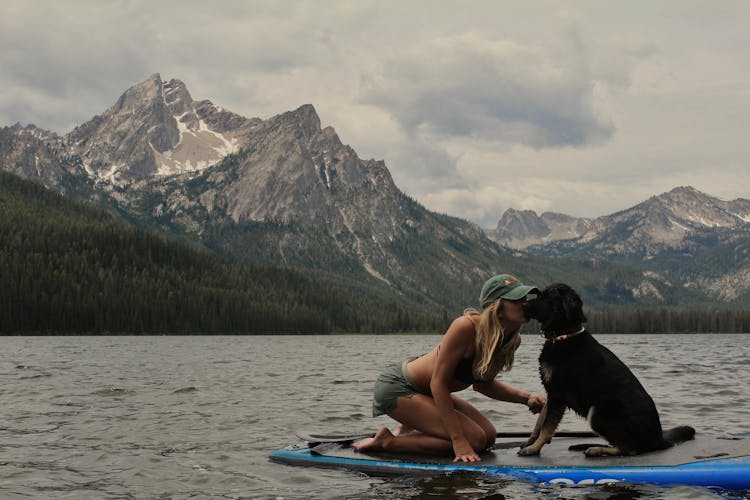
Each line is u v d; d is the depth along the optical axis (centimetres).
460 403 453
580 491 372
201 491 380
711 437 457
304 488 384
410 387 443
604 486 379
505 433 494
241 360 1731
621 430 414
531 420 615
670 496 362
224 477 407
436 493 372
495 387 458
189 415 638
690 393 825
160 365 1465
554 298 418
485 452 446
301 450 457
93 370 1278
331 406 706
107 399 760
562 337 419
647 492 369
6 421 601
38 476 411
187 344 3331
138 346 2947
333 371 1291
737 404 711
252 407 697
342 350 2747
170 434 540
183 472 419
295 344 3738
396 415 446
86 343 3438
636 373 1205
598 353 419
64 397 779
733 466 389
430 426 438
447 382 426
